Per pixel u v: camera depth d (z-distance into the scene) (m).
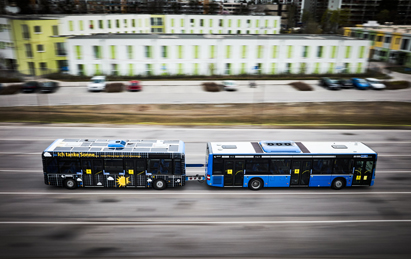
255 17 88.06
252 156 19.27
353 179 19.84
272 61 57.34
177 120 33.62
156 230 15.28
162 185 19.53
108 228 15.38
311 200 18.53
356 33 86.75
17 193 18.70
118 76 53.69
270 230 15.42
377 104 41.31
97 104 39.16
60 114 34.84
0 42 58.09
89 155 18.83
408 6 127.75
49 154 18.75
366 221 16.39
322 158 19.45
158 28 87.31
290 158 19.33
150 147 19.64
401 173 22.38
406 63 69.00
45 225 15.52
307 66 58.28
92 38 52.56
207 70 56.56
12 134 28.86
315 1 156.62
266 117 35.22
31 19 56.12
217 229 15.45
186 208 17.38
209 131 30.34
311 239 14.77
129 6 119.25
